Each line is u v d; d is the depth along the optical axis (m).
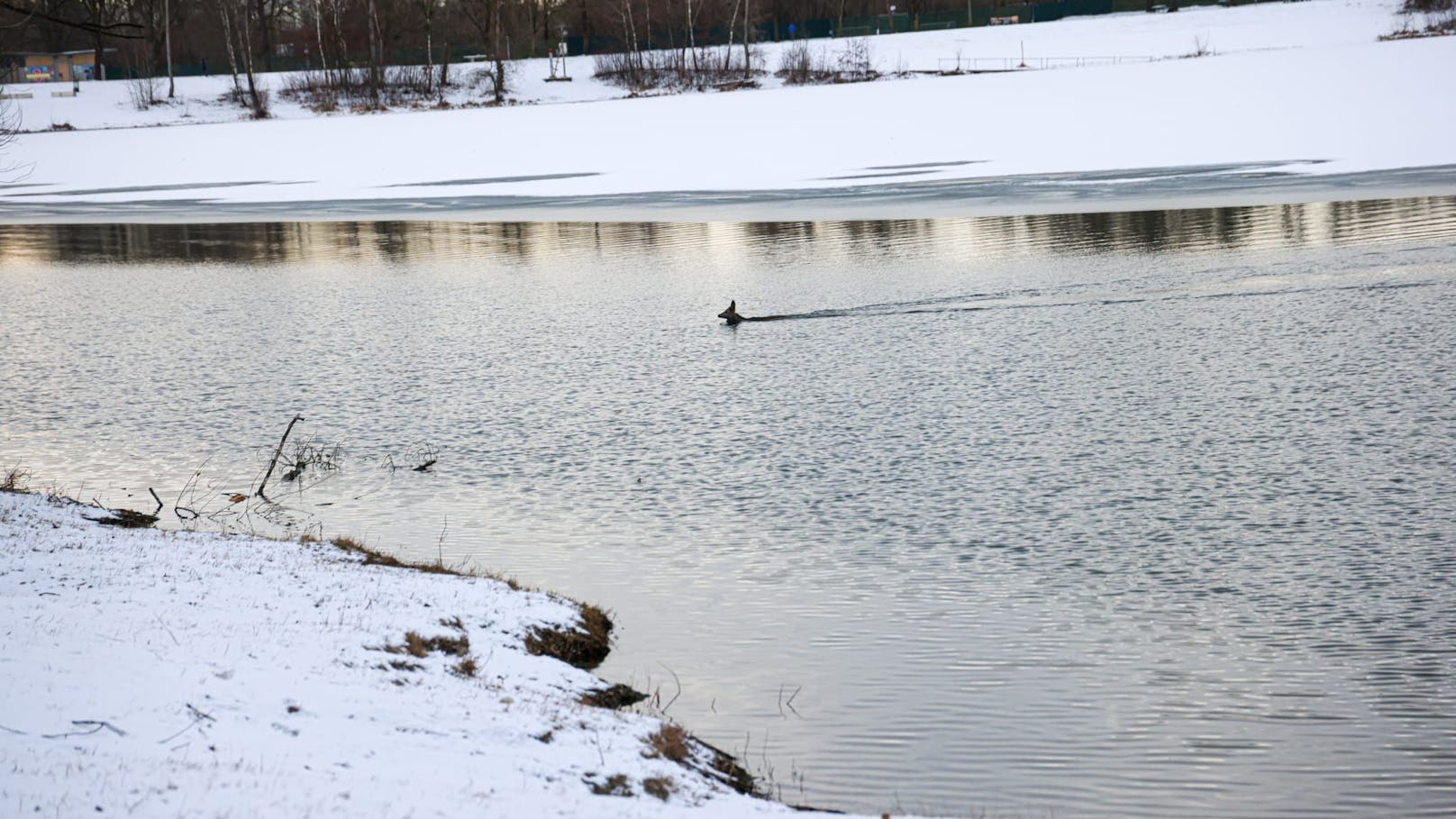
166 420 24.64
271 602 11.71
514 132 81.69
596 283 39.50
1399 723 10.70
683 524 17.28
